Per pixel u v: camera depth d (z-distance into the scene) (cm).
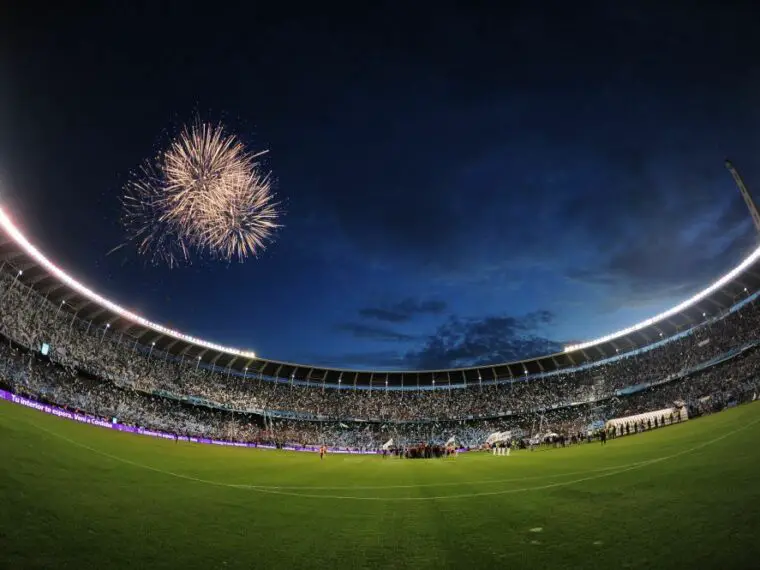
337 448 7781
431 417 8800
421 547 1044
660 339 7419
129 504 1395
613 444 3988
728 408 4362
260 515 1436
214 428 7069
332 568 918
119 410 5600
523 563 872
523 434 7862
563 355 8419
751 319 5950
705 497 1164
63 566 863
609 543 928
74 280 5422
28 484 1349
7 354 4497
